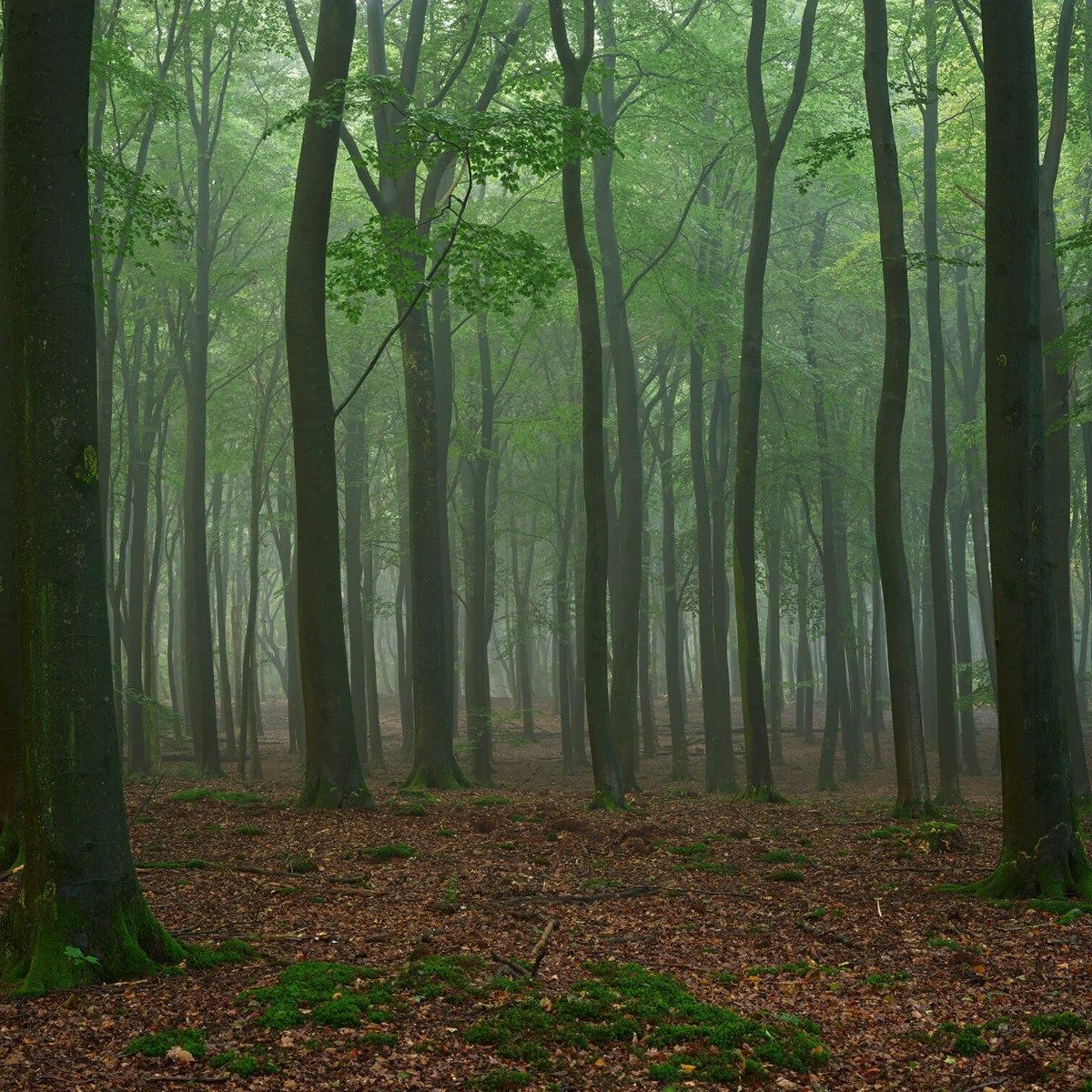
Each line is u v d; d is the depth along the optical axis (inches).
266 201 1102.4
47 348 265.7
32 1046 222.1
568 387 1278.3
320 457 591.8
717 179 1053.8
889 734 1619.1
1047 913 349.4
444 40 854.5
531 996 259.6
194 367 1031.0
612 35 847.1
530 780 1128.8
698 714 1895.9
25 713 269.0
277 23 887.7
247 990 253.9
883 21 595.8
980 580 1181.7
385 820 544.7
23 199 267.3
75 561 266.7
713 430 1170.6
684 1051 235.0
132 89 714.2
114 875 271.0
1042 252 730.8
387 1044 228.1
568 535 1280.8
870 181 966.4
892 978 288.4
